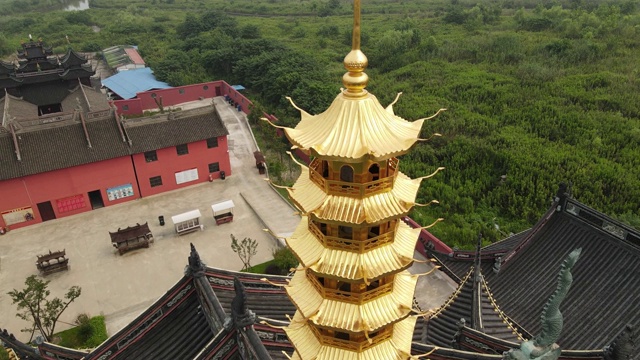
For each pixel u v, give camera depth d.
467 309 29.80
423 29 152.75
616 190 56.81
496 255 34.81
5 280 49.31
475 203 59.41
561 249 32.97
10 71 82.00
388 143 15.67
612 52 108.75
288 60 102.81
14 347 27.77
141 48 137.25
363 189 15.96
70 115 64.25
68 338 41.12
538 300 30.81
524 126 76.06
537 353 14.98
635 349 25.33
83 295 46.91
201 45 130.38
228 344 24.19
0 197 56.09
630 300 28.06
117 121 62.28
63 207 60.31
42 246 55.06
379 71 119.88
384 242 17.22
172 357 26.86
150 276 49.66
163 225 58.78
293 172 72.94
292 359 21.06
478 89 92.75
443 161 67.94
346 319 17.62
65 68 86.25
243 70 109.19
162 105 99.06
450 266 37.50
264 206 62.72
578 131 71.75
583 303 29.20
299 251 17.98
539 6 157.12
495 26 149.75
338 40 146.75
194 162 67.31
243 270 49.56
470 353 24.19
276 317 29.27
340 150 15.43
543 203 56.00
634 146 66.75
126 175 62.97
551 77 95.88
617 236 30.59
